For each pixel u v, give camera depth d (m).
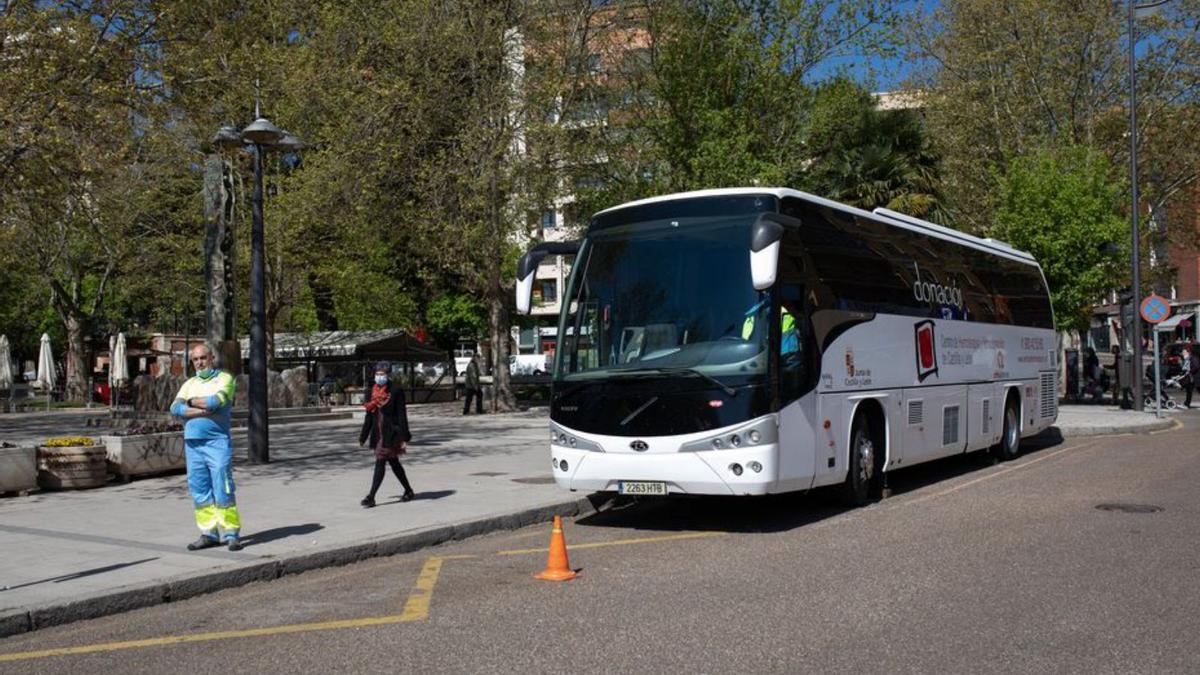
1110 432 22.25
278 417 27.25
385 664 5.82
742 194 10.66
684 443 9.96
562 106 26.98
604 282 10.90
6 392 36.19
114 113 15.86
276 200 29.36
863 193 28.89
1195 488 12.68
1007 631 6.22
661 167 24.73
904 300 13.30
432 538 10.07
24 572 8.17
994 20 32.28
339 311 39.84
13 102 14.27
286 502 12.07
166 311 42.41
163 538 9.73
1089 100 32.56
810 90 23.81
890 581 7.70
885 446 12.48
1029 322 18.58
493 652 6.00
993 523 10.38
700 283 10.39
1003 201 29.53
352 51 28.88
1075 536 9.48
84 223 24.44
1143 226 32.44
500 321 30.67
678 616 6.75
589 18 26.80
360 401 37.88
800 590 7.46
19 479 12.74
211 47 17.95
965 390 15.17
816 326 10.96
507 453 17.98
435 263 32.53
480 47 26.94
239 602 7.75
